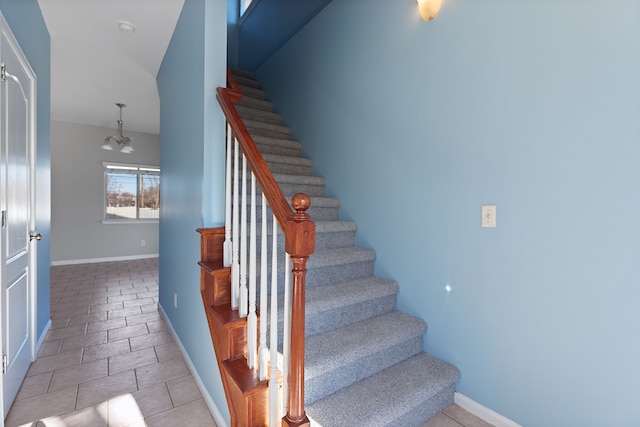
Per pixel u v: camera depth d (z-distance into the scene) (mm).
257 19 4125
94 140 5746
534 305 1462
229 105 1694
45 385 1920
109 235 5961
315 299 1782
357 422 1345
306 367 1417
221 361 1514
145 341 2537
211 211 1827
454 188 1787
